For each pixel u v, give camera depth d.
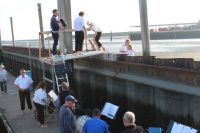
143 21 13.51
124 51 15.47
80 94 17.80
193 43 23.53
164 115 11.18
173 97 10.79
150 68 11.77
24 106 16.47
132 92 12.92
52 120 14.62
